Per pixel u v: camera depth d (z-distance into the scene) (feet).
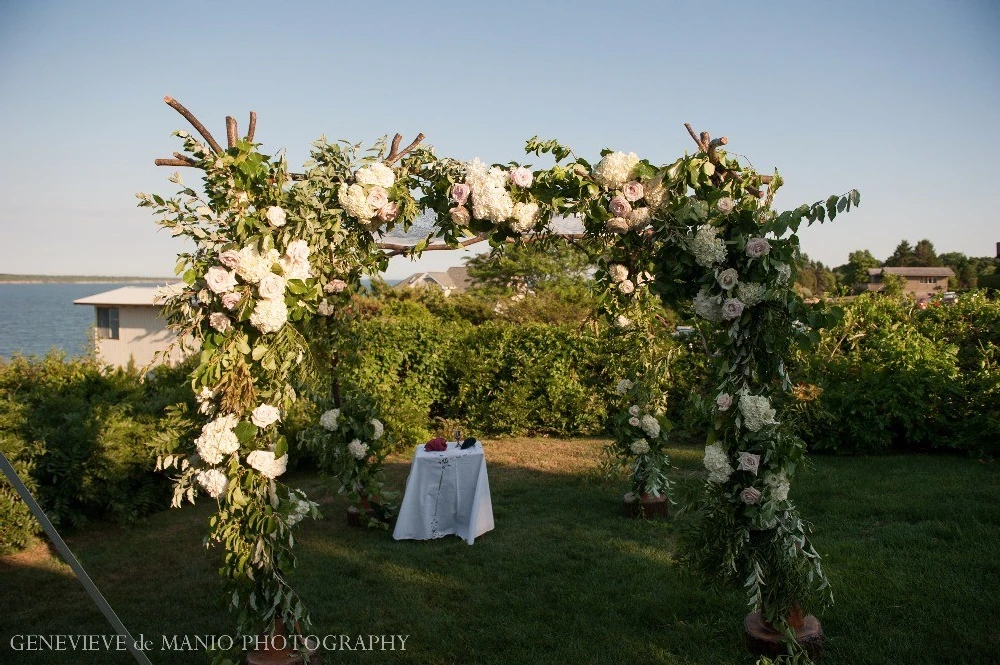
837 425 25.02
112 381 24.32
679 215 10.67
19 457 17.46
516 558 16.19
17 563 16.49
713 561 11.50
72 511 18.40
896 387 24.95
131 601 14.32
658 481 18.49
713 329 11.81
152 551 17.26
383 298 47.91
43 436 17.87
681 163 10.51
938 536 16.17
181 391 22.41
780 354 11.01
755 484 11.00
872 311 31.50
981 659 10.77
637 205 11.09
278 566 11.16
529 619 13.01
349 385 18.83
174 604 14.14
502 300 47.14
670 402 28.78
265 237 10.54
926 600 12.76
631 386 19.45
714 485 11.43
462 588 14.57
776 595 11.09
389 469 25.50
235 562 10.80
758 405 10.71
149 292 55.11
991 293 38.60
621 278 11.69
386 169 11.71
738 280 10.67
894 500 18.97
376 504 19.22
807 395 24.54
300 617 11.02
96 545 17.76
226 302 10.24
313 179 11.32
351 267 12.85
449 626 12.82
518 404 30.32
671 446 27.71
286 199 11.02
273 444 11.07
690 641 11.98
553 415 30.99
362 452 18.16
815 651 11.11
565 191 11.42
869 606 12.71
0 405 18.20
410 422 28.66
